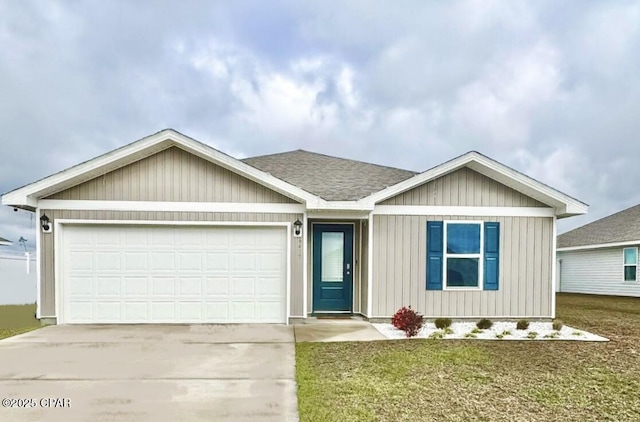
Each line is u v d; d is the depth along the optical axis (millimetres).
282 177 11266
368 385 5078
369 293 9539
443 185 9773
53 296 8984
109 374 5480
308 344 7254
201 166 9297
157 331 8336
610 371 5785
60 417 4133
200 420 4070
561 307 14180
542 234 9914
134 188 9164
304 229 9422
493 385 5137
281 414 4219
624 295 19266
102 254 9164
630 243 18281
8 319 10930
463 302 9711
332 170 12203
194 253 9328
